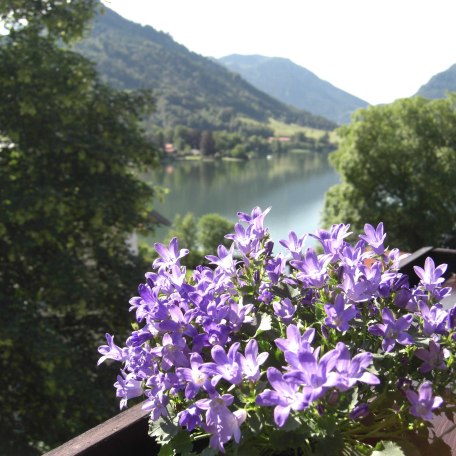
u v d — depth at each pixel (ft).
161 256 4.10
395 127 83.30
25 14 34.94
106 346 3.71
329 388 2.75
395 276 3.47
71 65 34.17
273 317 3.67
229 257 3.88
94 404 29.76
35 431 30.60
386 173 82.33
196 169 374.63
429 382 2.98
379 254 3.77
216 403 2.92
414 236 81.87
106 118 36.35
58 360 28.37
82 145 32.12
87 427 30.14
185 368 3.09
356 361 2.73
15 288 31.83
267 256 3.94
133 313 34.96
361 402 3.27
